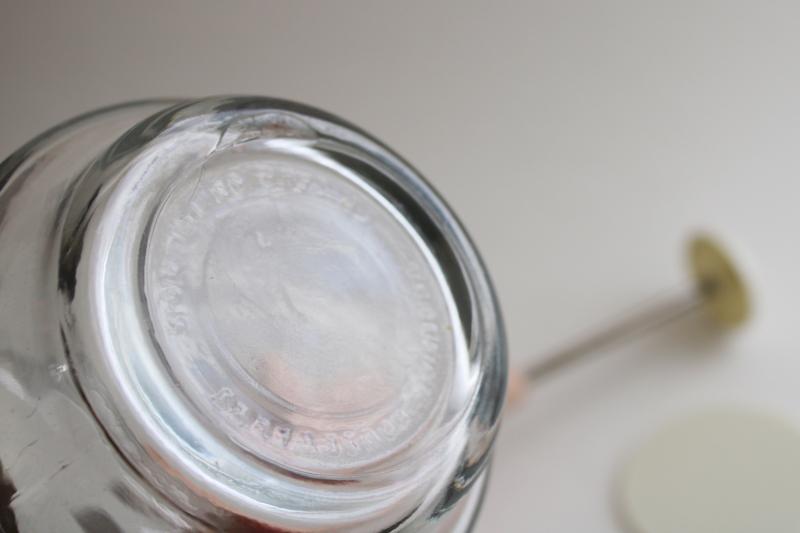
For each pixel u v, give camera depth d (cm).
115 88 36
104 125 25
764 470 35
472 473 23
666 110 41
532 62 40
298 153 24
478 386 24
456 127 39
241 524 21
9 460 21
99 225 22
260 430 22
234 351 22
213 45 37
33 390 21
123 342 21
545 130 40
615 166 40
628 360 39
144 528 21
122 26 37
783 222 40
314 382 22
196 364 22
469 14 40
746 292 38
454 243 25
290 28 38
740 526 35
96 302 21
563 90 40
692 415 37
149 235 22
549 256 39
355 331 23
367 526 22
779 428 37
